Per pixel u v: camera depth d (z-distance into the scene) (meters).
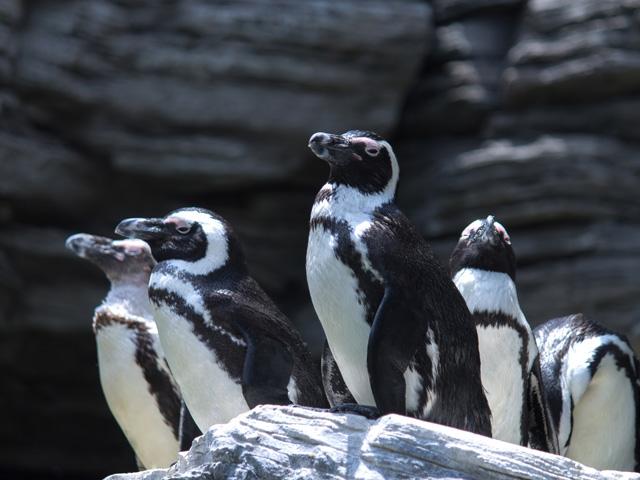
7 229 17.70
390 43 17.81
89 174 17.92
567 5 17.36
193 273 7.74
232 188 18.36
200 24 17.44
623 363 8.92
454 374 6.56
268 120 17.70
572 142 17.03
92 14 17.34
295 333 7.79
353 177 6.86
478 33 18.28
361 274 6.49
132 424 9.88
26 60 17.09
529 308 16.84
